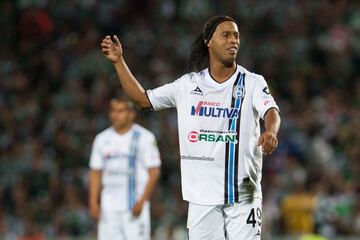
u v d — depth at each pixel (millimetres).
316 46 66000
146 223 36406
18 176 53594
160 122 56688
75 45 66250
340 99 61188
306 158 55031
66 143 56219
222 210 22734
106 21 68062
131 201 36406
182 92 23016
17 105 61062
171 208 49406
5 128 59094
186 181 22875
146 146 36438
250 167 22578
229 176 22516
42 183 53031
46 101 61469
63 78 63625
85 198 51438
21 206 51125
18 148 56281
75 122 58312
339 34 66625
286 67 63688
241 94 22578
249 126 22531
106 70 62719
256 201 22719
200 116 22766
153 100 23141
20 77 63781
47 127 58594
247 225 22516
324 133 57125
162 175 53656
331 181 50656
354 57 65750
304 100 60719
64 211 49562
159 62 63500
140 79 62031
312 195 49062
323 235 47625
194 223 22781
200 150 22719
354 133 56688
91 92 61250
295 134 56219
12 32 68188
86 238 46000
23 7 69188
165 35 66188
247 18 67562
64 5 69062
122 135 36719
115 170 36562
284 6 68312
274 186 51281
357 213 48594
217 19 22859
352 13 68375
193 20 67188
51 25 68062
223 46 22562
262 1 68500
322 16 67875
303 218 48281
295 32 66812
